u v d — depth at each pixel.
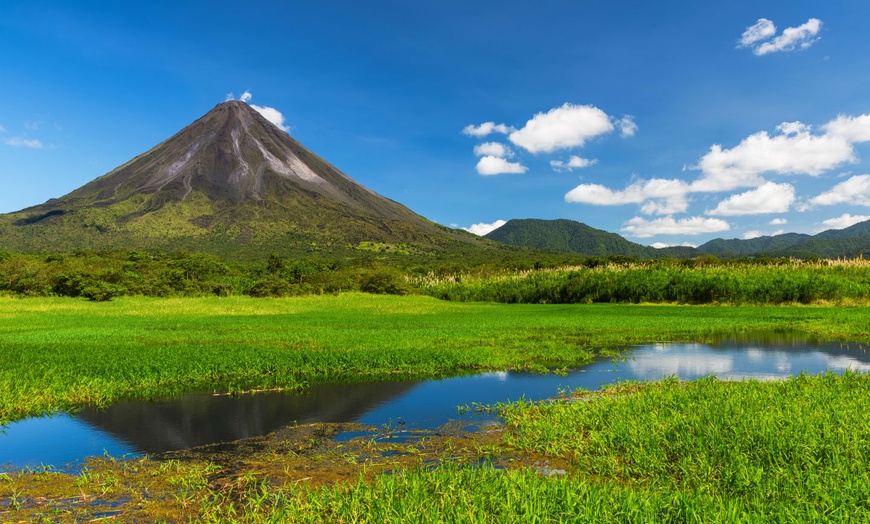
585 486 5.07
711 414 7.32
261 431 8.44
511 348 16.19
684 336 19.47
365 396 10.76
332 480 6.29
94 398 10.46
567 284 40.00
